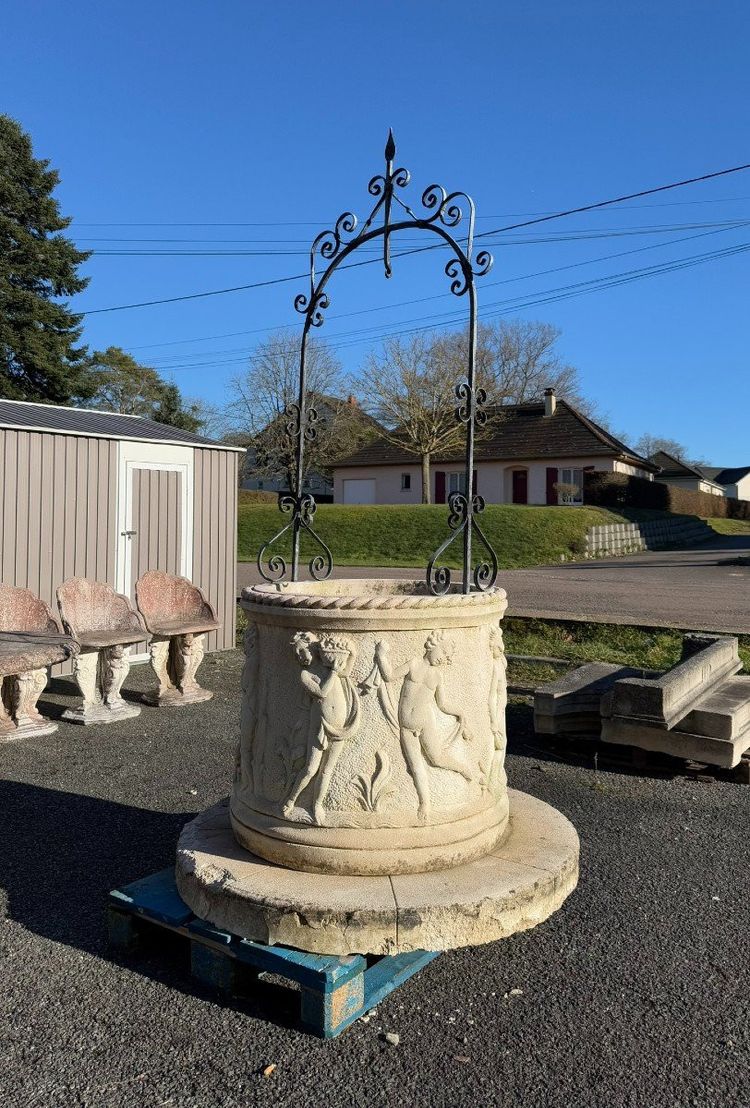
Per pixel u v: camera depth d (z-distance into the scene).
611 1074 2.51
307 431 4.43
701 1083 2.47
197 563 10.06
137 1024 2.75
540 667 8.46
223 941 2.89
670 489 36.44
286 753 3.24
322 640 3.17
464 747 3.31
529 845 3.45
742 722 5.34
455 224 3.58
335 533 27.86
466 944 2.88
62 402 27.64
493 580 3.64
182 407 45.38
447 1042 2.66
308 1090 2.43
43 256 27.12
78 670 6.87
